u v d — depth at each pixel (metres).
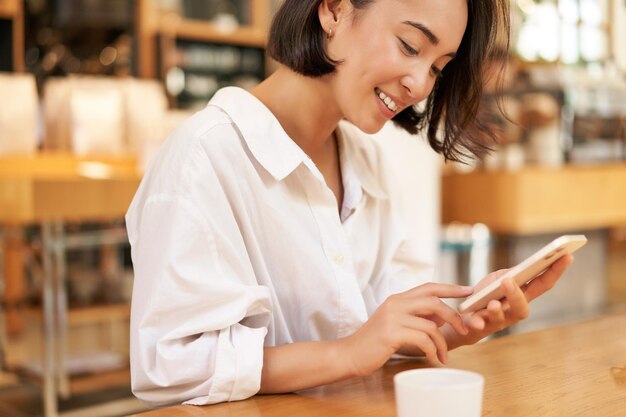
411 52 1.06
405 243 1.36
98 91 4.08
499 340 1.30
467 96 1.28
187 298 1.03
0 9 4.95
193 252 1.04
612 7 3.83
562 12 3.65
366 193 1.31
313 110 1.21
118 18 5.38
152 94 4.25
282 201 1.15
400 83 1.08
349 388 1.05
